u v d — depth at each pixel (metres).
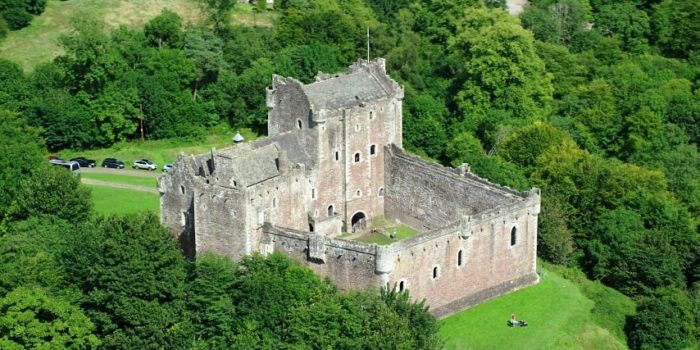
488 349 199.12
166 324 190.88
